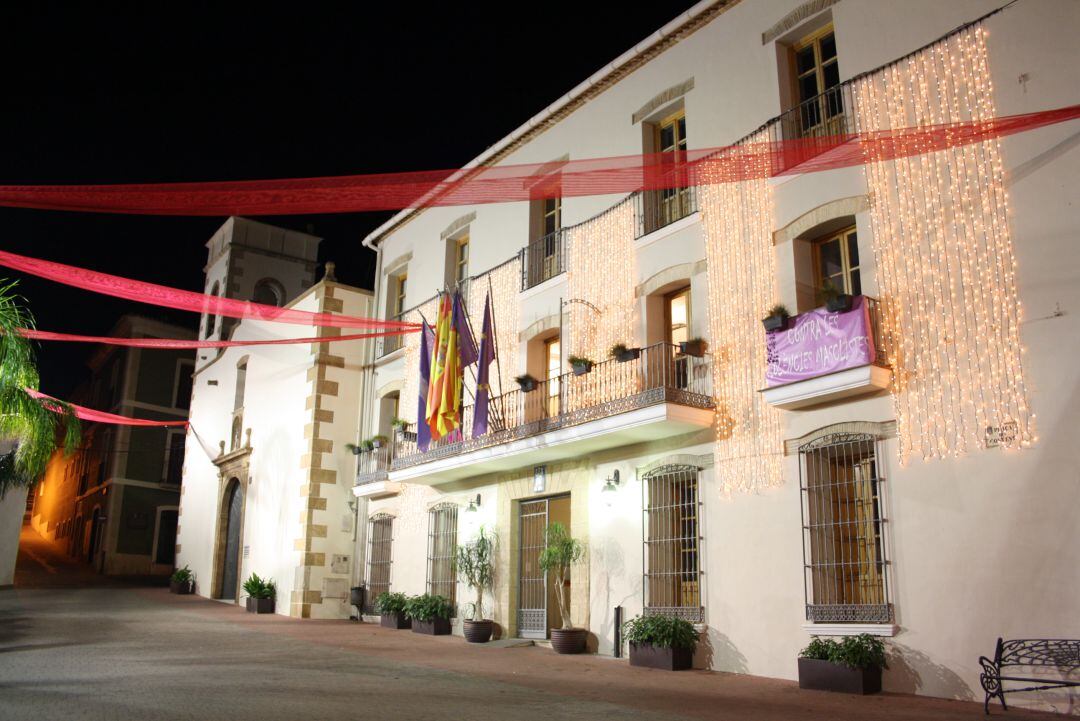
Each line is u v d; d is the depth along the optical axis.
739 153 11.74
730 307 11.66
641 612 11.94
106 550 30.66
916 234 9.71
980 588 8.47
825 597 9.88
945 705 8.08
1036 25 9.09
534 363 15.07
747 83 12.15
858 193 10.39
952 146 9.53
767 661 10.23
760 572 10.55
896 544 9.22
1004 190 9.06
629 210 13.60
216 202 9.17
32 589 22.39
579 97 14.93
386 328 19.39
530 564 14.51
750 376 11.22
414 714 6.81
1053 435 8.24
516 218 16.19
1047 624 7.95
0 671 8.79
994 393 8.73
